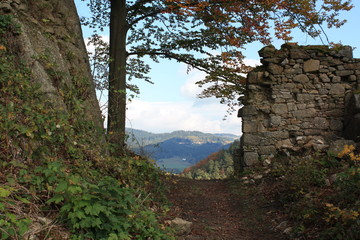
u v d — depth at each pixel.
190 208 7.70
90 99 7.66
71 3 9.06
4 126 4.64
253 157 11.35
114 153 7.58
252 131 11.52
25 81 5.63
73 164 5.40
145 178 7.40
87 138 6.43
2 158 4.50
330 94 11.42
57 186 3.93
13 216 3.31
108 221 4.07
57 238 3.59
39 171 4.43
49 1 8.05
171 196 8.29
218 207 8.25
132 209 4.78
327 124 11.32
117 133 7.70
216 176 19.22
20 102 5.33
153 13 12.13
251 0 11.17
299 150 10.76
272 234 6.05
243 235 6.12
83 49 8.77
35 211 3.90
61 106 6.26
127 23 12.05
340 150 8.94
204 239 5.58
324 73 11.49
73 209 3.87
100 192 4.17
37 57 6.31
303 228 5.54
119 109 10.48
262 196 8.38
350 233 4.51
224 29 11.85
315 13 11.82
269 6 11.44
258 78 11.70
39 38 6.99
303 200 6.48
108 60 9.10
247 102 11.66
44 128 5.31
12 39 6.27
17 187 4.07
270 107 11.52
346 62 11.46
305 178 7.46
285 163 10.36
